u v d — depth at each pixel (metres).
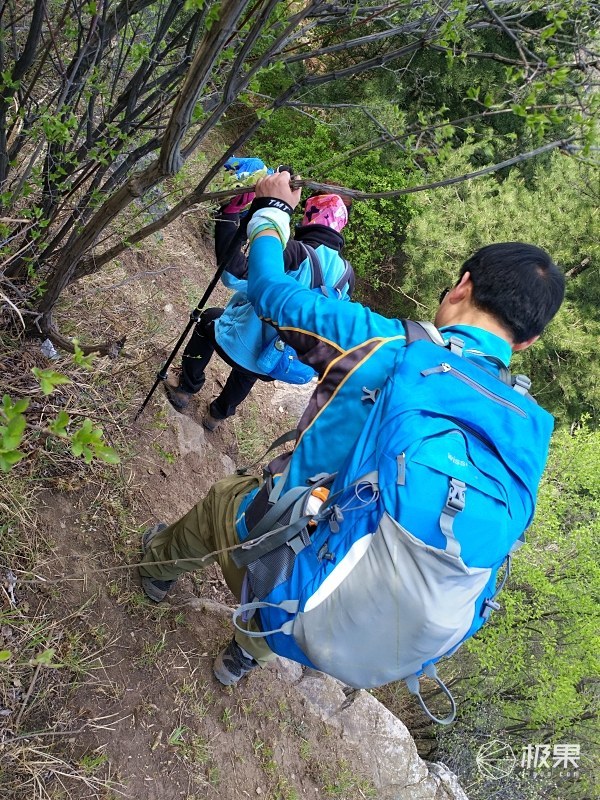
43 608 2.00
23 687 1.85
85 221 1.96
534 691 5.57
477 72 5.57
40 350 2.27
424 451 1.28
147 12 2.09
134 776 2.04
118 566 2.23
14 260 2.04
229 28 1.19
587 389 7.58
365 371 1.39
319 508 1.41
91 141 1.85
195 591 2.62
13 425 0.81
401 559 1.28
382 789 3.18
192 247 4.06
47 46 1.77
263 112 1.54
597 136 1.23
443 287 7.24
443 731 5.84
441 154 1.48
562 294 1.48
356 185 6.62
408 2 1.56
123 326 2.90
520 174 8.10
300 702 2.93
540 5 1.53
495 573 1.49
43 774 1.80
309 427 1.46
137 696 2.15
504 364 1.47
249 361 2.52
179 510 2.72
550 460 6.08
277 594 1.43
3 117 1.77
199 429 3.10
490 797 5.67
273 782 2.56
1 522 1.98
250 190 1.68
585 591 5.31
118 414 2.62
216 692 2.44
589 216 7.34
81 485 2.30
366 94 5.46
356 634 1.36
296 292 1.46
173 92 2.00
